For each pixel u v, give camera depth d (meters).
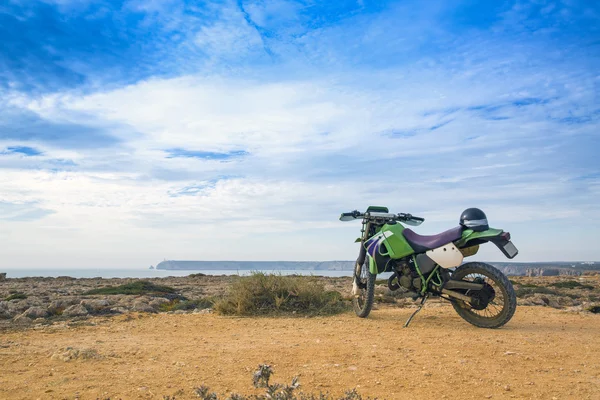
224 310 8.32
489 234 6.14
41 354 4.80
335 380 3.79
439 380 3.80
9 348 5.15
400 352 4.80
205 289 16.22
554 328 6.43
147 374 3.98
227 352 4.86
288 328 6.61
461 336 5.75
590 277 27.34
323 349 4.95
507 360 4.47
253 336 5.94
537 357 4.59
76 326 6.98
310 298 8.56
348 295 10.45
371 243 7.43
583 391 3.54
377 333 6.04
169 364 4.34
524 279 25.17
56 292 14.89
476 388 3.61
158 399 3.34
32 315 8.51
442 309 8.68
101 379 3.83
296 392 3.39
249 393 3.43
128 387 3.61
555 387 3.63
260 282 8.84
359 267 7.91
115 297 12.44
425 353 4.75
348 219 7.85
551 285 18.81
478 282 6.48
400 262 7.01
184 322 7.30
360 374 3.97
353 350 4.89
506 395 3.45
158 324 7.11
